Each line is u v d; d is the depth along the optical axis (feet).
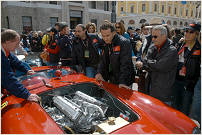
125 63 7.55
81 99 6.41
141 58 9.27
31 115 4.88
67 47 11.84
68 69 9.67
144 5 72.90
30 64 11.86
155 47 7.41
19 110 5.13
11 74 5.48
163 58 6.70
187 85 7.51
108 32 6.82
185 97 7.74
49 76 8.09
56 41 12.05
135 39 16.34
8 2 42.78
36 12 47.39
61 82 7.38
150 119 4.97
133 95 6.48
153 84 7.38
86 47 10.52
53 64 12.96
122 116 5.45
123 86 7.25
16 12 44.29
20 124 4.47
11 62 7.50
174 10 74.02
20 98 5.90
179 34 13.74
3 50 5.73
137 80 9.64
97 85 7.36
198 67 7.00
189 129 4.81
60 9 50.49
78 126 5.08
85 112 5.31
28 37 29.45
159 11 71.97
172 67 6.83
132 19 76.38
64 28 11.57
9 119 4.76
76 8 53.93
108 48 8.23
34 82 7.00
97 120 5.43
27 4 45.83
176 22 75.61
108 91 6.81
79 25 10.05
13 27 44.39
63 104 5.84
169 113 5.35
